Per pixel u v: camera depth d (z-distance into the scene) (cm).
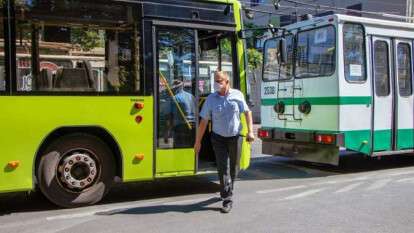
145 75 770
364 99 1022
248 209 720
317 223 643
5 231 618
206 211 709
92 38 738
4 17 682
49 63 710
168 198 804
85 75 731
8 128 683
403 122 1089
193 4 817
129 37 762
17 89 688
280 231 606
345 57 996
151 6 779
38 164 716
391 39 1073
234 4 859
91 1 738
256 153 1386
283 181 959
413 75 1109
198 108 823
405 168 1117
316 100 1034
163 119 789
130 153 761
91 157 748
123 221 659
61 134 727
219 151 707
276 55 1143
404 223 644
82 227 632
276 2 1095
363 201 766
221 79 699
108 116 743
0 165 680
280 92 1129
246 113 711
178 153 801
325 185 909
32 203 768
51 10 712
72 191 737
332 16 1000
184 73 811
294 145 1092
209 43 891
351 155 1335
